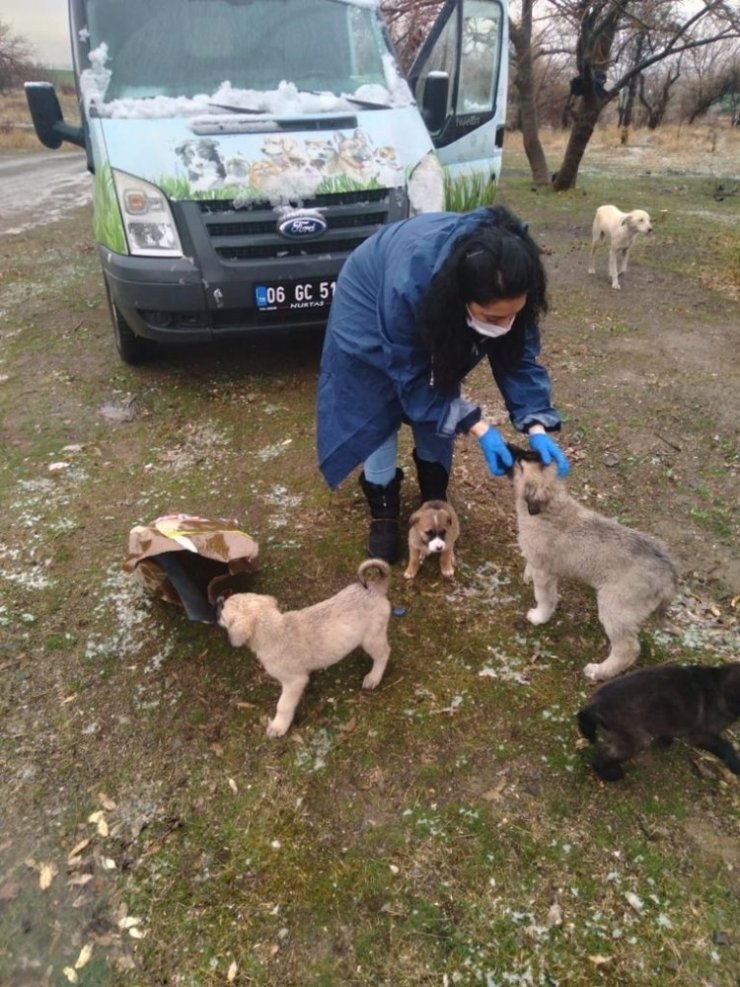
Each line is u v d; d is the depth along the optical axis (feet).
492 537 13.41
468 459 16.01
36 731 9.92
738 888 7.73
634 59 69.05
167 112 16.99
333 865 8.13
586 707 8.56
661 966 7.14
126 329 19.51
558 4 43.93
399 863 8.10
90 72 18.08
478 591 12.07
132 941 7.60
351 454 11.66
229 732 9.77
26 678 10.75
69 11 18.92
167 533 11.19
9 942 7.65
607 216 27.32
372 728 9.70
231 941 7.54
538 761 9.16
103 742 9.72
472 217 9.19
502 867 8.01
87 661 11.00
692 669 8.58
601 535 9.93
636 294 26.91
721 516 13.83
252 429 17.34
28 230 38.65
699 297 26.53
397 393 10.86
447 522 11.64
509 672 10.47
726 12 40.47
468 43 21.35
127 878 8.15
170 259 16.16
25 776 9.30
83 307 25.71
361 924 7.59
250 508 14.49
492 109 23.36
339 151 16.71
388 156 17.10
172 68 18.30
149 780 9.19
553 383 19.42
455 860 8.09
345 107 17.69
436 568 12.61
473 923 7.54
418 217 10.44
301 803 8.80
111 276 16.79
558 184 48.08
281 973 7.26
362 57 19.31
